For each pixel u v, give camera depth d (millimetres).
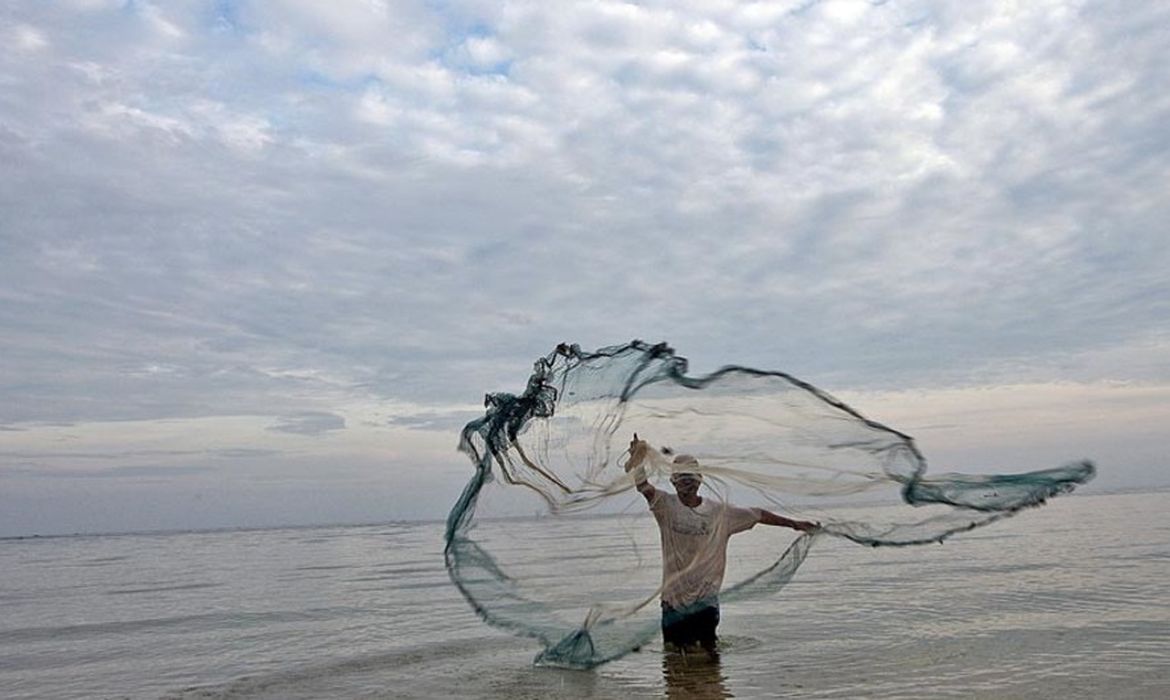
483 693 6812
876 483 7047
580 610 7418
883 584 12648
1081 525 26016
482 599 7520
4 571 27625
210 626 11719
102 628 12016
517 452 7480
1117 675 6586
